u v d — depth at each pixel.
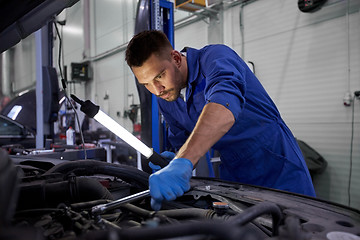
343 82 2.76
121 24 6.05
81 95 7.79
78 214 0.60
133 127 5.28
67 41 8.09
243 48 3.67
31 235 0.28
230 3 3.71
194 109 1.12
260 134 1.09
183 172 0.60
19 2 0.71
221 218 0.59
